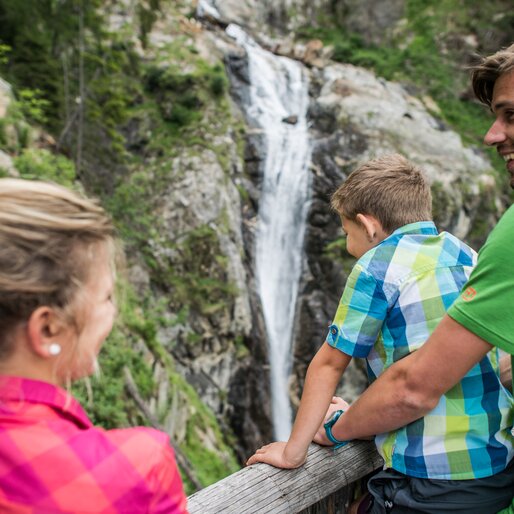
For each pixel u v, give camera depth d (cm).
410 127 2005
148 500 90
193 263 1555
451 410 163
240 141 1778
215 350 1548
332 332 175
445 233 184
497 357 175
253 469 181
